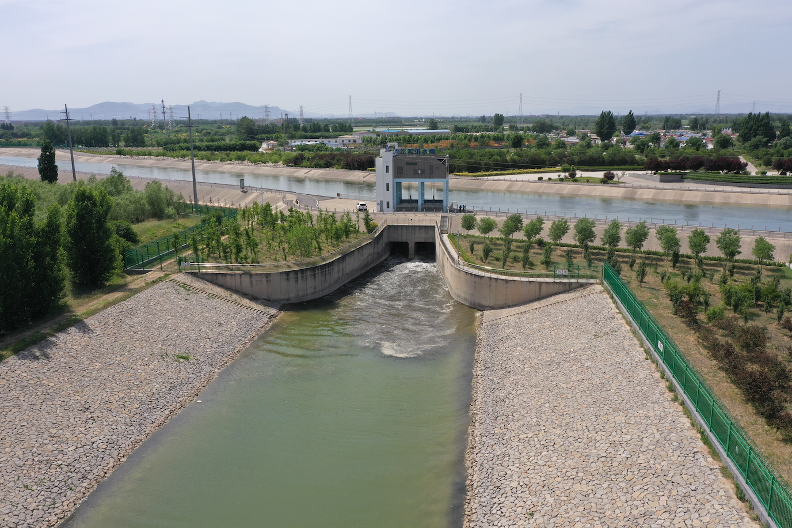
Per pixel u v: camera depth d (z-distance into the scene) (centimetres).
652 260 7706
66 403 4184
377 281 8425
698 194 14288
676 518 2762
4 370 4328
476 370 5238
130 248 7669
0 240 4891
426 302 7388
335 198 13325
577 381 4372
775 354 4484
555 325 5641
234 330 6094
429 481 3666
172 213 10844
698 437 3322
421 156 11000
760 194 13925
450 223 10281
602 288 6194
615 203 14138
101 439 3959
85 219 6272
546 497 3172
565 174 18388
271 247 8325
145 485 3628
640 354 4478
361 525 3291
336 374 5259
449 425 4347
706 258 7675
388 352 5750
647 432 3478
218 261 7562
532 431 3884
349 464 3884
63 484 3503
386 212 11175
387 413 4556
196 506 3453
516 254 8244
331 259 7812
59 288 5538
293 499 3528
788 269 7150
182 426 4325
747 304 5472
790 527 2464
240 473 3778
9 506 3219
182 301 6303
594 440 3553
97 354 4906
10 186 5609
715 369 4250
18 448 3628
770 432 3416
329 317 6781
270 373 5269
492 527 3083
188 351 5409
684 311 5294
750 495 2745
